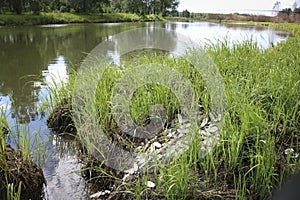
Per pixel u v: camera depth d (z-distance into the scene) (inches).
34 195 104.6
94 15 1244.5
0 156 103.3
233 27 730.8
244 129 97.3
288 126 112.8
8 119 165.8
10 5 989.8
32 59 353.4
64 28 804.6
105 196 99.0
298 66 158.4
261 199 83.4
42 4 1121.4
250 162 93.4
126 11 1594.5
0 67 307.1
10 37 565.6
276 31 592.1
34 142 136.8
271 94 122.0
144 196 87.2
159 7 1643.7
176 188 84.5
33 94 211.6
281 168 91.3
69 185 109.7
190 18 1563.7
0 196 97.1
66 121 154.9
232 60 186.4
